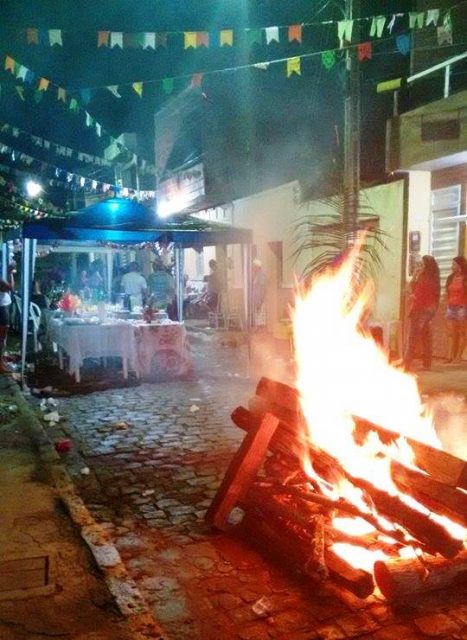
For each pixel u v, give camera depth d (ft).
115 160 53.16
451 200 34.78
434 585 10.32
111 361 34.94
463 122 30.63
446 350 35.06
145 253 65.62
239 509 14.85
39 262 68.28
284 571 11.68
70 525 13.58
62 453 19.39
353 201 30.68
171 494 15.85
